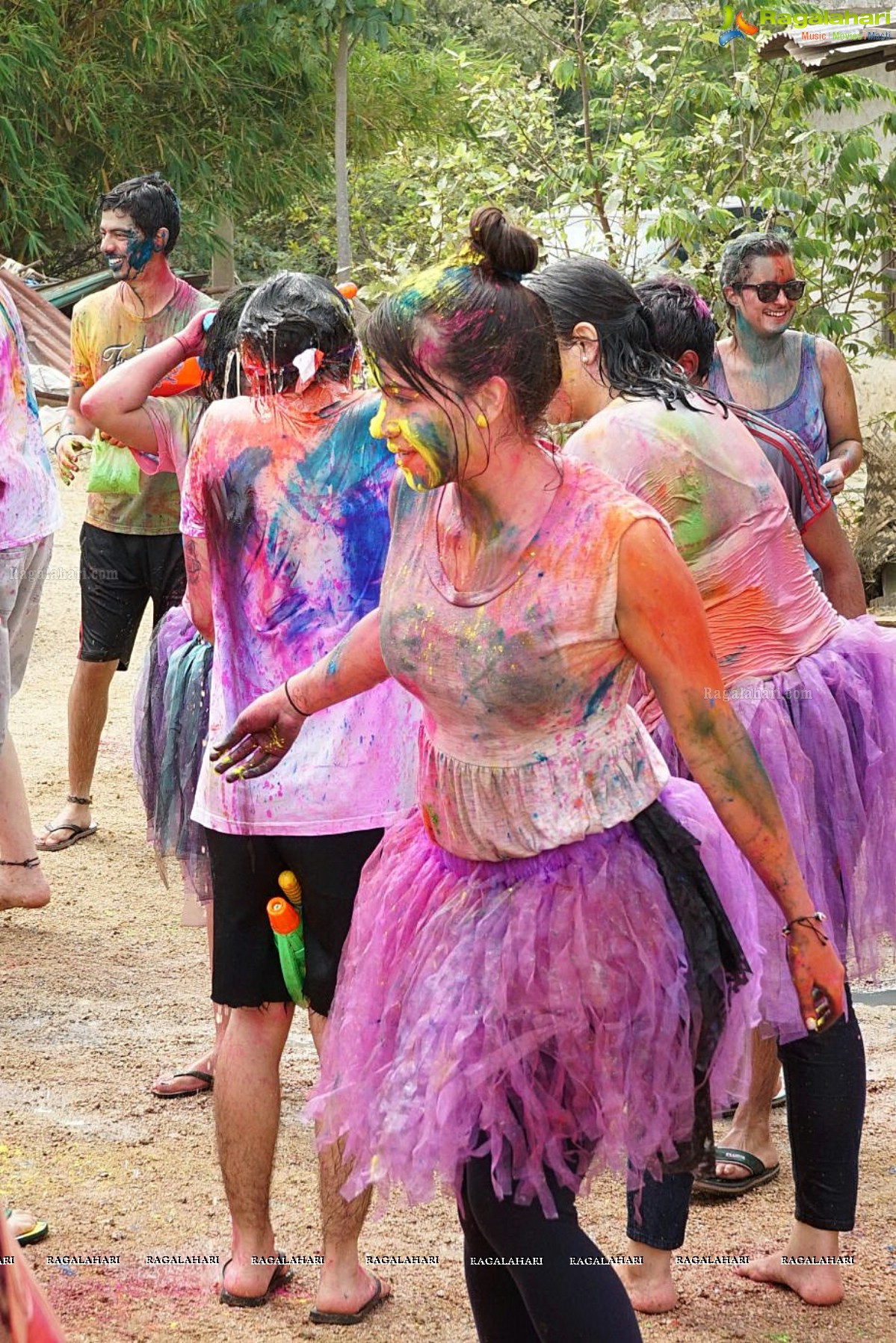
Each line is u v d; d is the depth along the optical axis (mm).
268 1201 5914
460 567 4402
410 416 4215
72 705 11219
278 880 5777
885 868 6199
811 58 17031
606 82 21203
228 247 38469
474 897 4613
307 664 5809
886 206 20547
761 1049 6805
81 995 8852
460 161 21625
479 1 48000
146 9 33156
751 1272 6113
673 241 20844
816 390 9414
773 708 5906
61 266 40438
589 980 4336
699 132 20812
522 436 4305
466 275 4215
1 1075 7777
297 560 5762
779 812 4449
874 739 6148
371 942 4871
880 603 19453
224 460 5781
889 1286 6074
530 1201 4328
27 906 9266
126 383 7207
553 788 4438
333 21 33812
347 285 6367
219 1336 5582
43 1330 2199
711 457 5754
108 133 35750
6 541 8508
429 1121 4355
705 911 4488
